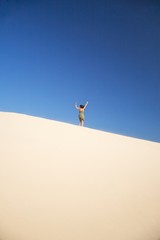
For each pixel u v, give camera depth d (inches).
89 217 146.3
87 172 158.7
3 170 149.9
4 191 143.9
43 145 164.1
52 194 147.1
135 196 157.1
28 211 142.0
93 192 152.5
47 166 155.4
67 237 140.6
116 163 167.9
